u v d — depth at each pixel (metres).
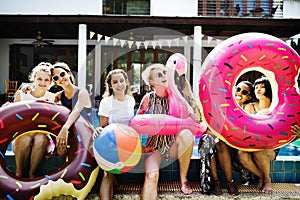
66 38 14.11
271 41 3.42
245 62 3.36
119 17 10.65
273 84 3.56
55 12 13.19
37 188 3.07
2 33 13.22
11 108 3.22
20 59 14.34
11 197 3.00
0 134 3.13
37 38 12.43
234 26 11.22
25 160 3.50
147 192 3.25
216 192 3.42
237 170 3.74
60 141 3.21
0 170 3.07
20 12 13.11
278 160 3.85
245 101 4.05
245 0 13.07
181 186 3.49
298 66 3.49
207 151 3.45
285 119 3.42
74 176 3.18
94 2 13.20
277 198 3.39
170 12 13.16
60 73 3.48
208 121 3.35
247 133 3.32
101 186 3.33
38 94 3.57
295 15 12.95
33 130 3.32
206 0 13.16
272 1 12.99
